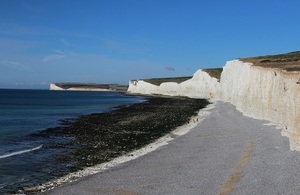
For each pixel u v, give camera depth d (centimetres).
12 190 1714
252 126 3494
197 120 4547
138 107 7556
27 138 3316
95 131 3747
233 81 7531
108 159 2358
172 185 1658
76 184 1762
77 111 6825
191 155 2311
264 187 1520
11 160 2355
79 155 2508
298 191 1438
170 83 15475
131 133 3534
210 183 1642
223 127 3622
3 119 5162
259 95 4372
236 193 1471
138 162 2208
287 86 2752
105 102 10306
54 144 2972
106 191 1623
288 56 7519
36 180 1891
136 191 1602
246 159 2042
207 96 11875
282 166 1809
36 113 6341
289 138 2434
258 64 5584
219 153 2298
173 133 3425
